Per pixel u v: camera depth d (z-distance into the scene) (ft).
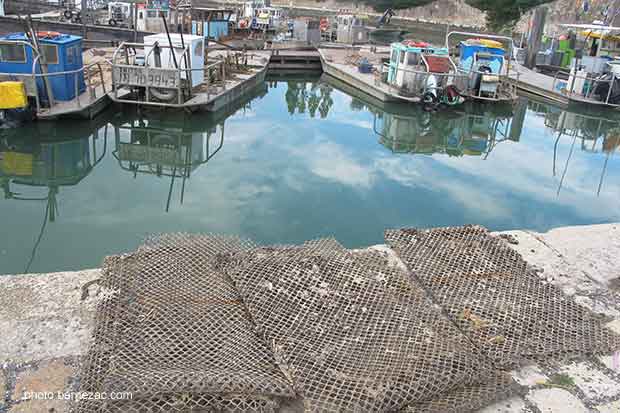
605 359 9.99
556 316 10.93
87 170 34.42
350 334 9.70
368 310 10.43
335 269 11.84
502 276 12.29
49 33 40.52
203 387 8.08
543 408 8.74
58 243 23.15
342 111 55.67
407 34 132.05
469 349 9.70
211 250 12.93
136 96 44.14
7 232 24.30
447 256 13.05
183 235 13.85
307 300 10.61
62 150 38.63
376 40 118.62
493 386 8.84
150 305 10.48
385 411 8.07
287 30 109.40
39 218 26.09
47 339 9.85
